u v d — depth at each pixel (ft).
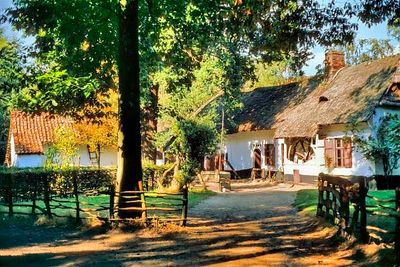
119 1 49.44
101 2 53.72
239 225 51.44
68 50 60.59
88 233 47.39
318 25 43.21
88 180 93.20
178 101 108.47
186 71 85.56
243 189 106.83
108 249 39.63
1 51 49.32
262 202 75.31
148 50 64.85
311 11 42.98
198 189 96.89
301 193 83.46
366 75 109.09
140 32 62.49
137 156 52.31
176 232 46.91
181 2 57.62
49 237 45.47
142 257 36.19
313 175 111.04
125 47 52.29
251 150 140.05
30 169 93.66
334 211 44.60
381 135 92.32
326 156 105.09
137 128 52.65
